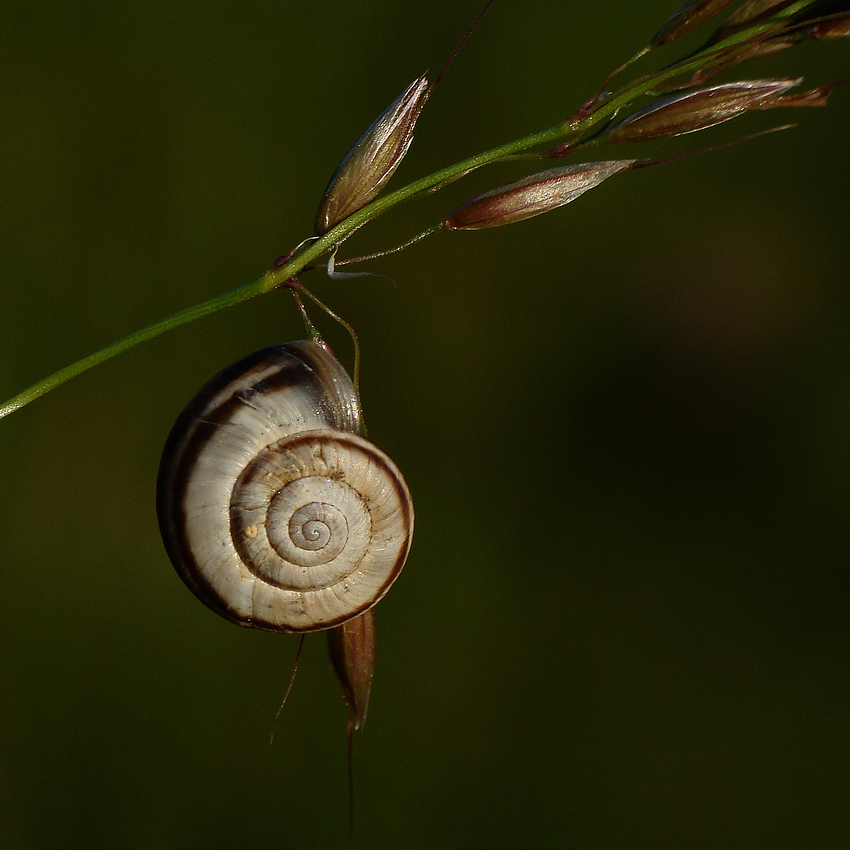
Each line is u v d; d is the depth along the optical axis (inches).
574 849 12.6
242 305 14.1
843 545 14.5
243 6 15.2
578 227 15.2
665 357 15.1
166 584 13.0
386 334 14.4
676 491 14.7
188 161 14.4
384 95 15.2
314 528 9.8
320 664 12.9
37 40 14.5
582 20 15.5
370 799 12.5
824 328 15.1
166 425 13.5
